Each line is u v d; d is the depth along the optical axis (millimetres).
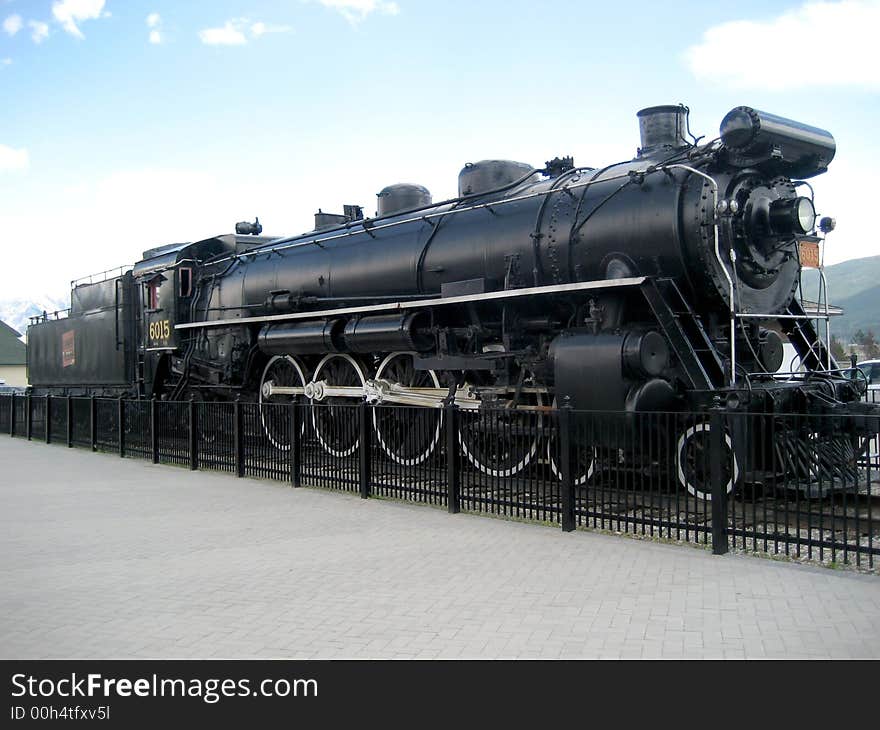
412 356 11930
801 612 5066
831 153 9312
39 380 23594
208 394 15977
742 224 8711
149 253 19375
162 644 4789
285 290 13977
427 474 9336
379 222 13180
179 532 8023
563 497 7703
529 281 10164
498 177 11945
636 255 9047
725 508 6695
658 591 5586
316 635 4875
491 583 5895
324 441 10953
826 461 7586
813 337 10094
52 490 11055
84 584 6117
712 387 8062
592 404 8500
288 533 7875
